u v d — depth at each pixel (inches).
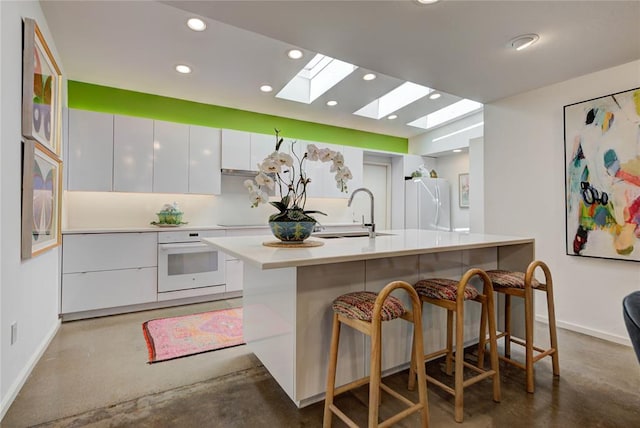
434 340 89.2
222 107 177.3
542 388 77.0
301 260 57.2
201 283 148.0
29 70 75.4
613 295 105.0
